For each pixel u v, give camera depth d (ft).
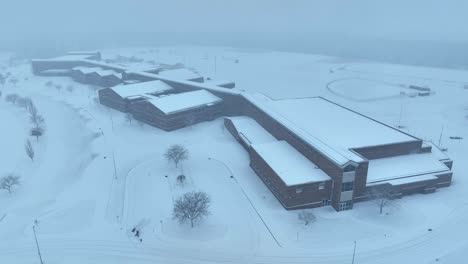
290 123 323.78
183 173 298.35
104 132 397.39
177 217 227.40
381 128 316.60
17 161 340.39
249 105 411.34
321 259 199.93
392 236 218.38
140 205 254.06
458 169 308.81
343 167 234.17
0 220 244.42
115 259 203.62
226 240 216.54
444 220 233.96
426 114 478.18
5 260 204.74
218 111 448.24
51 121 456.04
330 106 383.24
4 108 513.45
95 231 228.22
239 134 358.23
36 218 244.63
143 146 355.97
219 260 200.85
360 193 251.80
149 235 222.89
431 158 290.35
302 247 209.56
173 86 521.65
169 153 305.32
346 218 237.66
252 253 205.57
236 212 243.81
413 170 272.31
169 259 202.69
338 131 306.55
